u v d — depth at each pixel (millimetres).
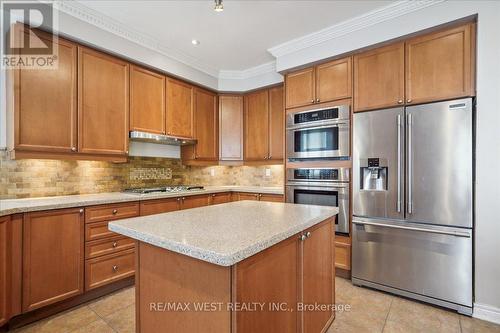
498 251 1987
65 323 2016
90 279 2340
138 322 1326
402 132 2416
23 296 1950
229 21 2672
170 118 3428
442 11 2201
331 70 2918
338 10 2479
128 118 2934
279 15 2559
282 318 1279
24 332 1898
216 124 4180
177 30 2850
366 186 2668
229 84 4156
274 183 4254
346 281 2775
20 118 2168
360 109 2693
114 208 2531
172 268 1166
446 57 2232
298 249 1425
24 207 1953
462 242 2121
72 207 2232
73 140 2479
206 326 1042
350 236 2760
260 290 1110
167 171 3803
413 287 2344
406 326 1956
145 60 3057
